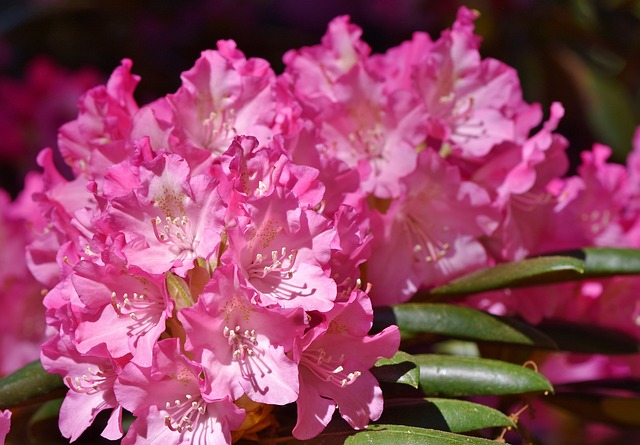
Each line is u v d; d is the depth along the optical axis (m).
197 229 0.85
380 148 0.95
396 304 0.94
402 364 0.88
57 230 0.93
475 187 0.95
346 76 0.95
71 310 0.86
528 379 0.90
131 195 0.86
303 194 0.87
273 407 0.89
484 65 0.98
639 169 1.13
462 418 0.88
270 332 0.84
